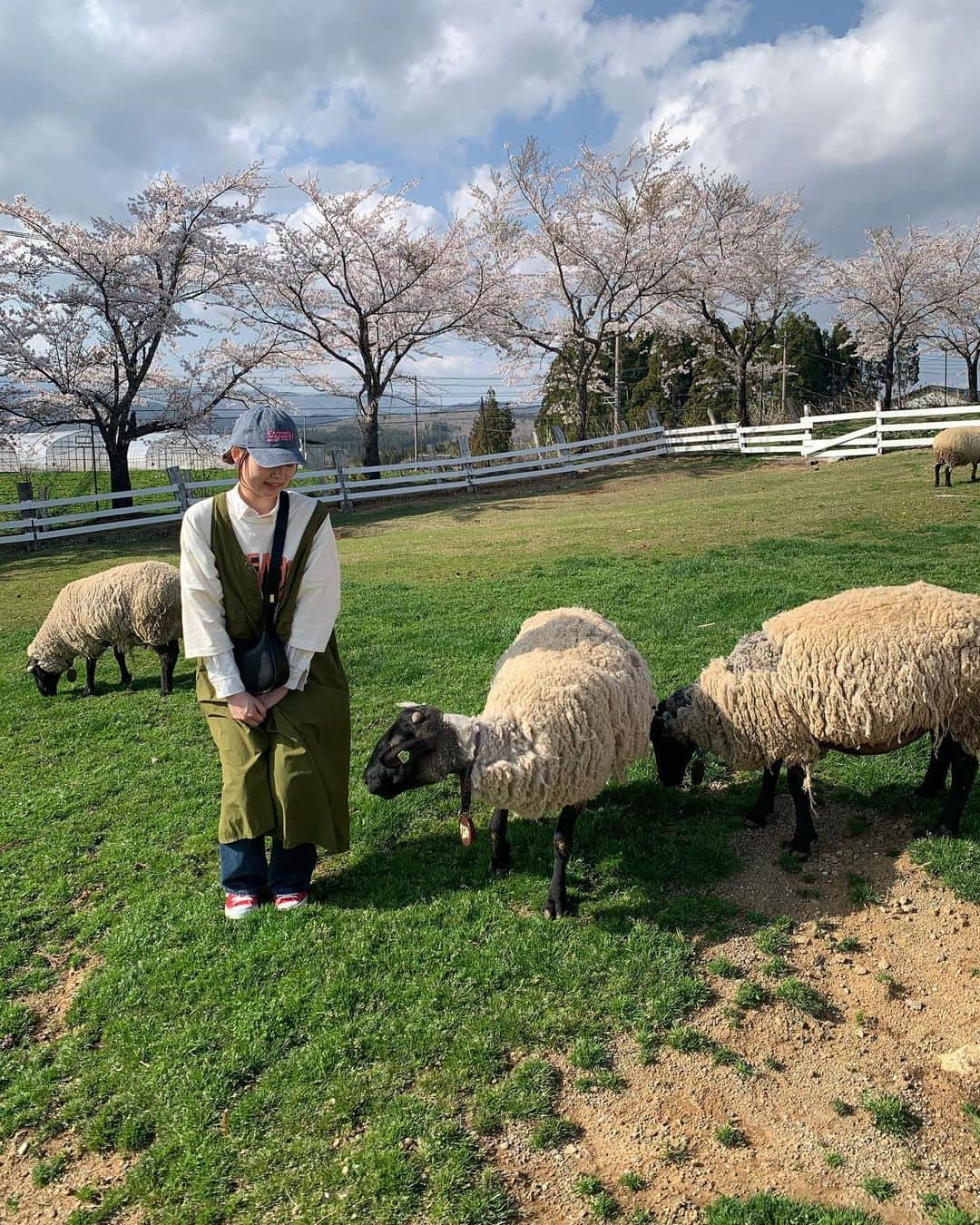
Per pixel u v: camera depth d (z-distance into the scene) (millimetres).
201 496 22547
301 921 4273
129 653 9906
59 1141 3197
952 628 4113
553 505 20797
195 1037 3553
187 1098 3262
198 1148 3059
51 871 4992
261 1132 3109
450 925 4176
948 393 45688
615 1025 3484
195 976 3934
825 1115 3047
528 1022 3506
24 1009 3863
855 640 4184
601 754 4172
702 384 40781
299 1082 3293
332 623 4340
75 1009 3814
